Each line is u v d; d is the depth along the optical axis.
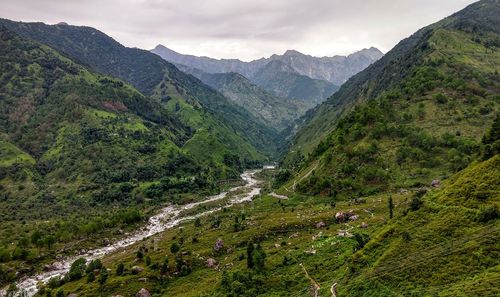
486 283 72.25
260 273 121.94
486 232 87.31
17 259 172.38
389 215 149.38
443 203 105.50
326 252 124.81
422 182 197.00
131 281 135.25
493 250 81.56
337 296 92.25
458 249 86.12
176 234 197.50
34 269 165.75
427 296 76.44
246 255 145.00
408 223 104.38
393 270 89.19
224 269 138.00
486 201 97.31
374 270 92.69
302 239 150.12
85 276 147.88
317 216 176.25
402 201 168.62
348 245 123.25
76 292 132.00
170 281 137.88
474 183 105.50
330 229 153.75
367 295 86.56
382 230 113.19
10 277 156.38
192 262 148.88
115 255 176.00
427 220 101.62
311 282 107.88
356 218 161.38
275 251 141.00
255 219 196.25
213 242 169.62
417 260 88.81
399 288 83.38
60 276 156.00
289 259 127.75
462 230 91.88
